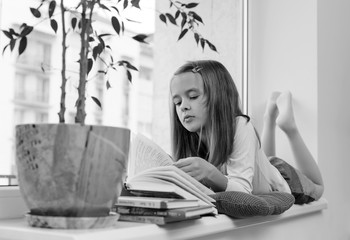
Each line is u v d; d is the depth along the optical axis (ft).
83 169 2.63
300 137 6.52
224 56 7.30
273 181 5.47
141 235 2.91
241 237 4.31
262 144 6.96
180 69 5.02
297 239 5.71
